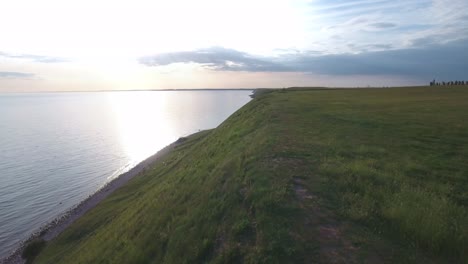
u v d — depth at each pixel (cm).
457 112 2548
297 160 1295
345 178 1069
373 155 1384
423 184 1033
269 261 668
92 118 18275
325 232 740
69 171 6444
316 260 641
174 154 5516
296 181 1056
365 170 1116
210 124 15250
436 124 2047
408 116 2406
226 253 768
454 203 896
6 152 8194
